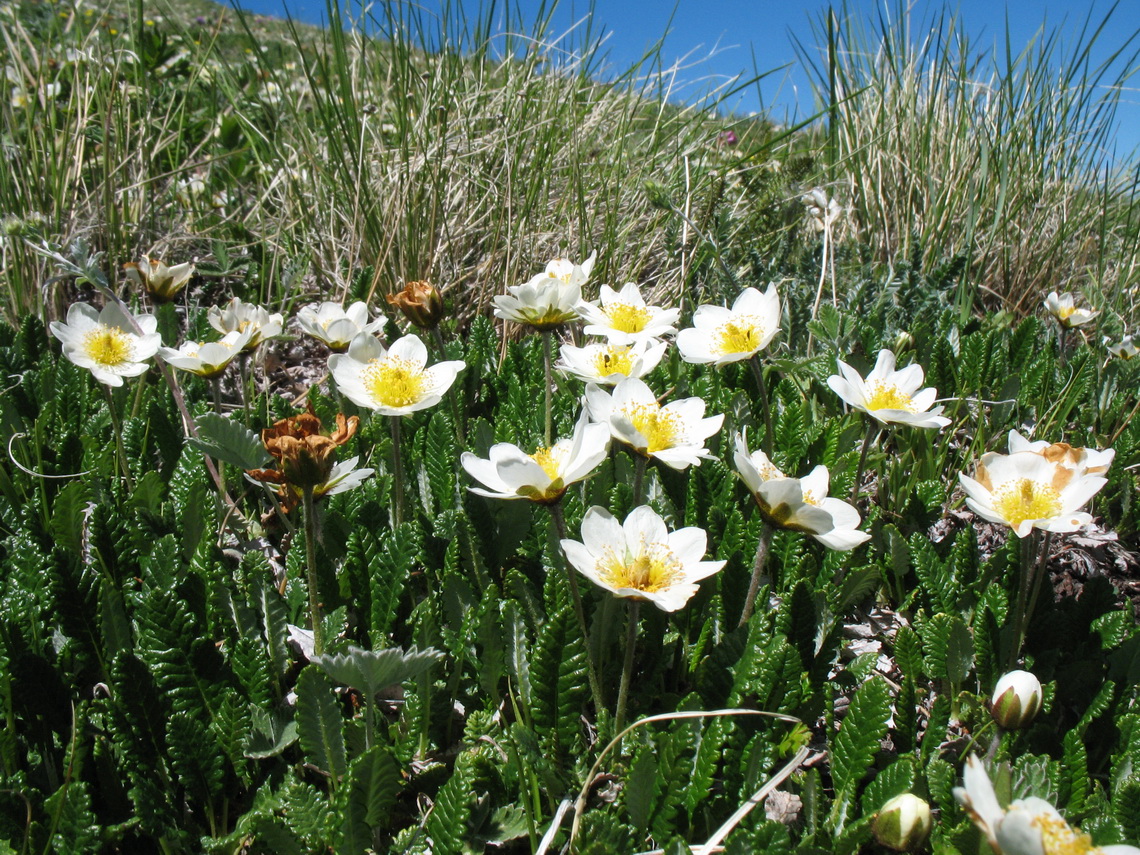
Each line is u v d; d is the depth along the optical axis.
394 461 0.28
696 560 0.21
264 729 0.22
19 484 0.31
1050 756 0.23
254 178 0.70
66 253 0.44
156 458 0.34
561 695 0.22
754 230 0.63
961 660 0.25
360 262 0.52
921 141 0.63
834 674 0.27
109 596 0.23
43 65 0.53
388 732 0.23
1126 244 0.60
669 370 0.40
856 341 0.43
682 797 0.21
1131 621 0.26
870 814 0.20
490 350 0.43
